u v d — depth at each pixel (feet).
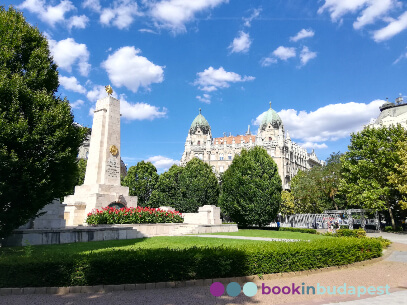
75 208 101.14
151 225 91.25
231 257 36.50
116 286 32.12
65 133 52.47
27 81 52.60
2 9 56.90
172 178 199.41
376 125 239.30
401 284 35.53
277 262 39.45
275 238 84.99
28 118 50.55
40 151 49.83
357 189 137.18
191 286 33.76
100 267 32.63
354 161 149.79
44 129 49.78
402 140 133.08
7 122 46.42
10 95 48.42
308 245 44.62
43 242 61.72
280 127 367.25
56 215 73.97
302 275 40.78
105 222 88.07
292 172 354.33
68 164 54.49
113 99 117.60
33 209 49.96
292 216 198.49
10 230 48.88
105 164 110.42
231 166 155.12
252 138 372.17
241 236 90.84
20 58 54.65
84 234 68.49
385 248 72.95
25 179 46.39
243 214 141.79
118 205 110.42
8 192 45.80
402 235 117.08
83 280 32.09
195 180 191.83
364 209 141.08
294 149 375.45
